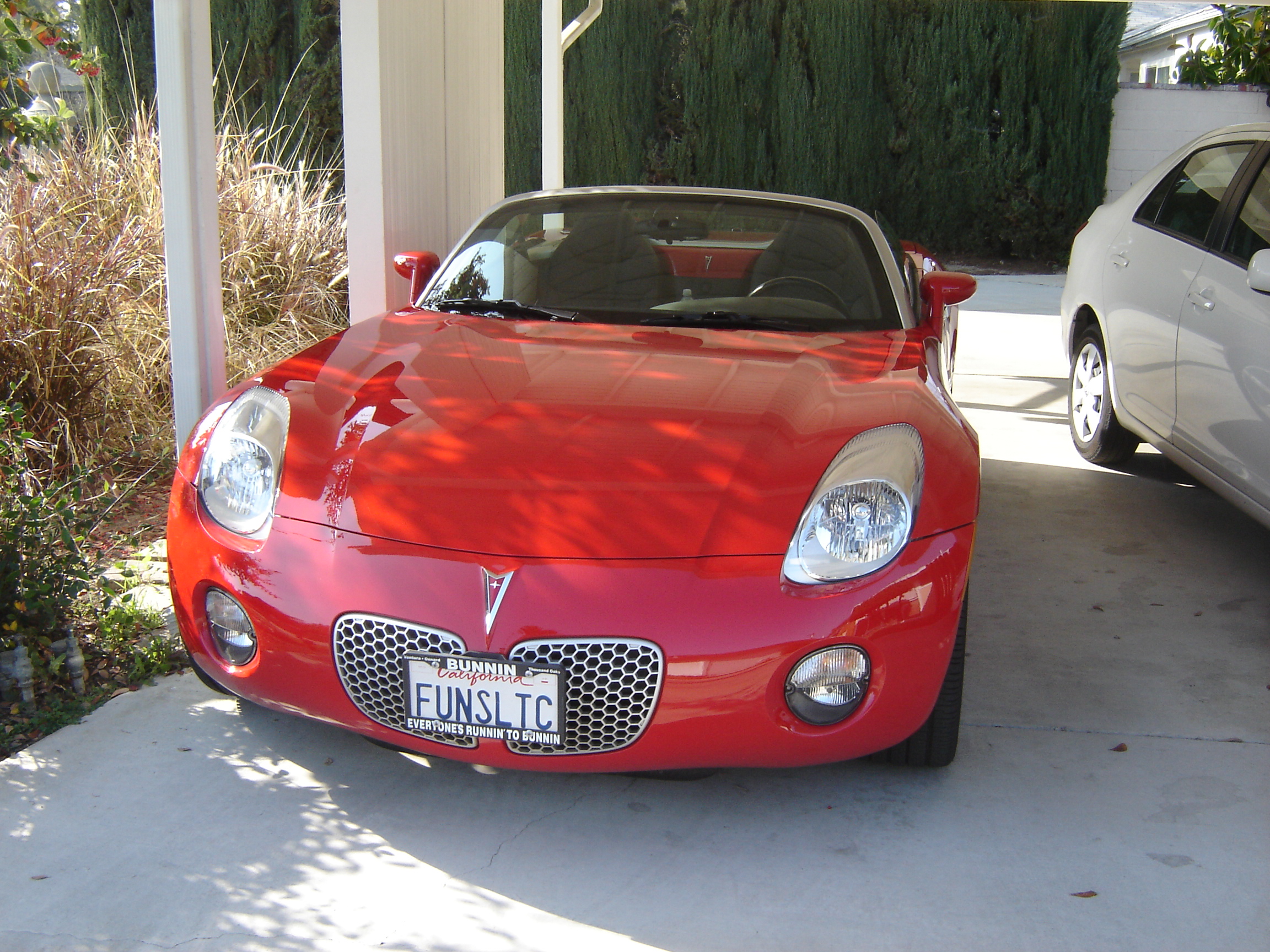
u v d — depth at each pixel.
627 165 14.05
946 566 2.13
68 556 2.84
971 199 13.74
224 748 2.48
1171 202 4.32
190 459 2.41
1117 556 3.93
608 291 3.28
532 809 2.30
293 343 5.56
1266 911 2.03
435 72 5.11
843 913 2.00
